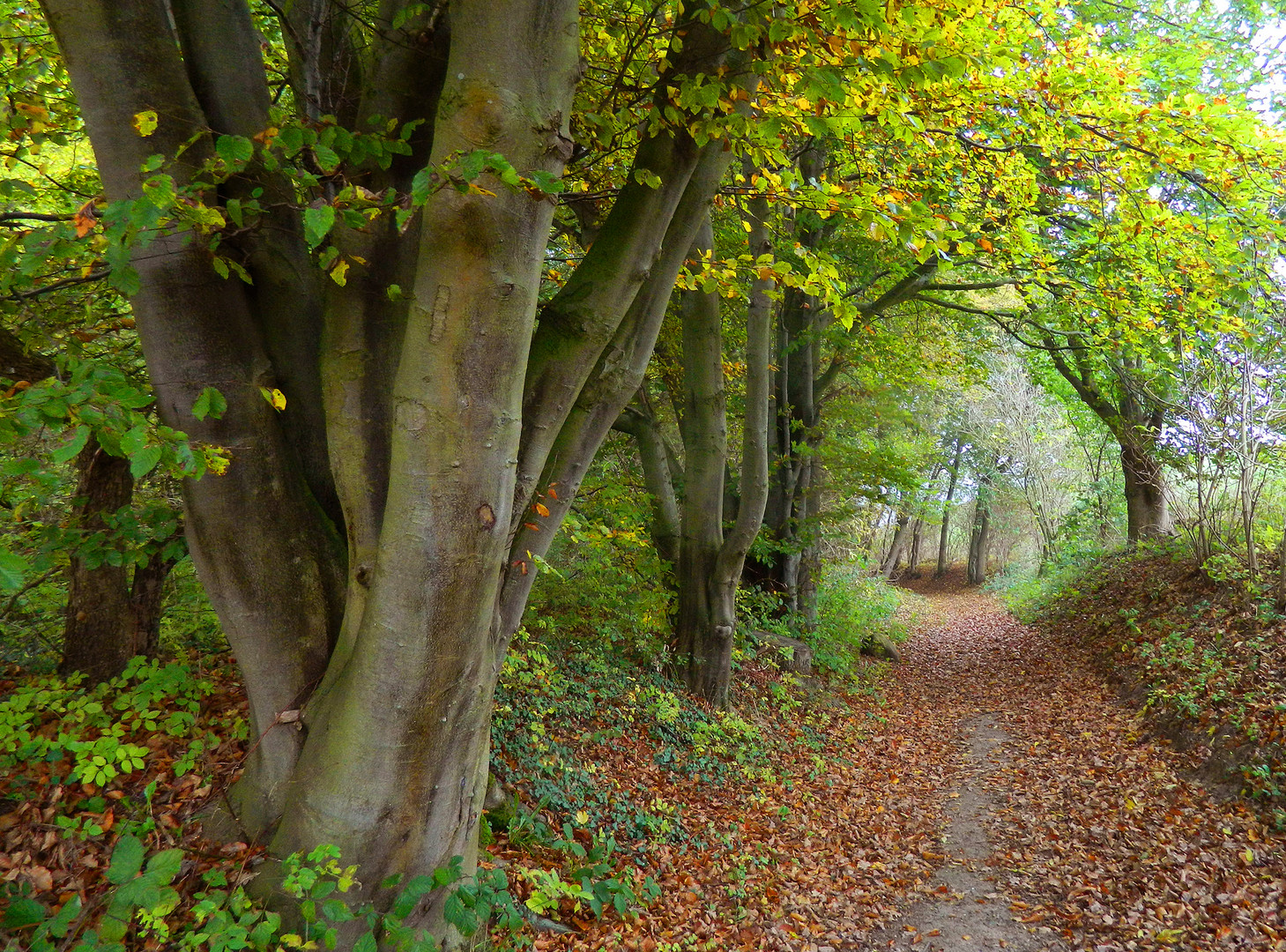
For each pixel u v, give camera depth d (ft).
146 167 7.73
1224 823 19.26
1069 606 50.83
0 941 9.16
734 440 41.83
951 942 16.15
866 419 47.24
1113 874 18.17
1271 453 31.65
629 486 34.40
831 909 17.58
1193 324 26.45
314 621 11.34
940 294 47.52
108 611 15.96
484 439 9.64
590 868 13.33
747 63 12.67
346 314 10.96
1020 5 21.35
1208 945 14.69
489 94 9.18
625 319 13.37
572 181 18.74
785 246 25.53
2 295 10.79
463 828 11.45
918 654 55.72
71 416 7.57
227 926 9.21
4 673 15.62
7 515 13.98
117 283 8.32
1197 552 36.81
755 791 23.77
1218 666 27.02
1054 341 44.32
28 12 15.29
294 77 13.65
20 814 11.06
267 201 11.43
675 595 30.35
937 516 70.13
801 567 44.93
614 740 23.29
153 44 10.01
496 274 9.37
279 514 11.19
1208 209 31.07
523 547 12.48
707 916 16.46
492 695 12.12
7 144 12.88
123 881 8.93
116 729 12.10
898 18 12.32
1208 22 32.86
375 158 10.23
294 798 10.59
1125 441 48.08
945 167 23.50
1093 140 21.77
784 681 35.09
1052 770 26.58
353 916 9.77
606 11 17.71
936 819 23.65
